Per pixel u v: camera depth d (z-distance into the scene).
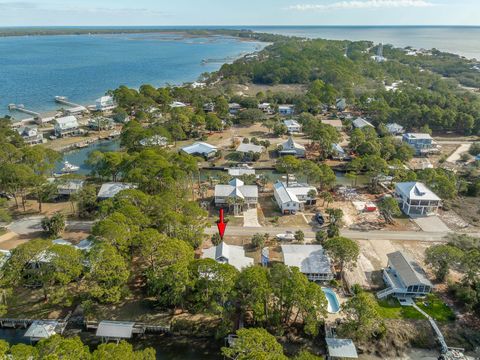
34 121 169.00
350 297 66.06
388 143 134.62
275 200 102.31
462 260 65.94
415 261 71.31
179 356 55.66
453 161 131.25
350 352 53.91
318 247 74.50
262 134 160.25
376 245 81.62
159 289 60.84
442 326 60.44
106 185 97.44
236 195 94.12
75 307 62.81
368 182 116.56
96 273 59.25
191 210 76.56
